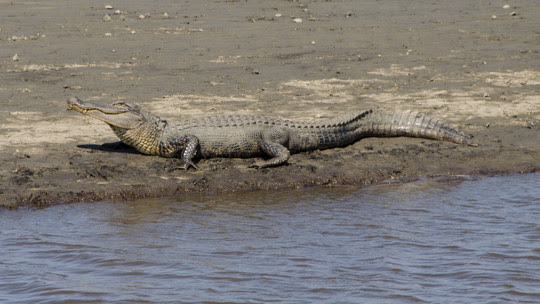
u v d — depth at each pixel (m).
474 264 27.23
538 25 83.62
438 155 42.78
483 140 45.62
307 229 31.06
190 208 33.81
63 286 24.77
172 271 26.16
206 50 70.62
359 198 36.00
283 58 68.19
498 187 38.22
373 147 43.72
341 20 87.75
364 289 24.83
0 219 31.64
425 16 90.38
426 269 26.77
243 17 89.25
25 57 65.25
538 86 59.12
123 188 35.59
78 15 88.44
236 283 25.19
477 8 95.31
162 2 100.25
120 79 58.69
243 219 32.28
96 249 28.19
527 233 30.91
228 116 41.12
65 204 33.91
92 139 42.88
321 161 40.84
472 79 61.50
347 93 56.34
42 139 42.19
